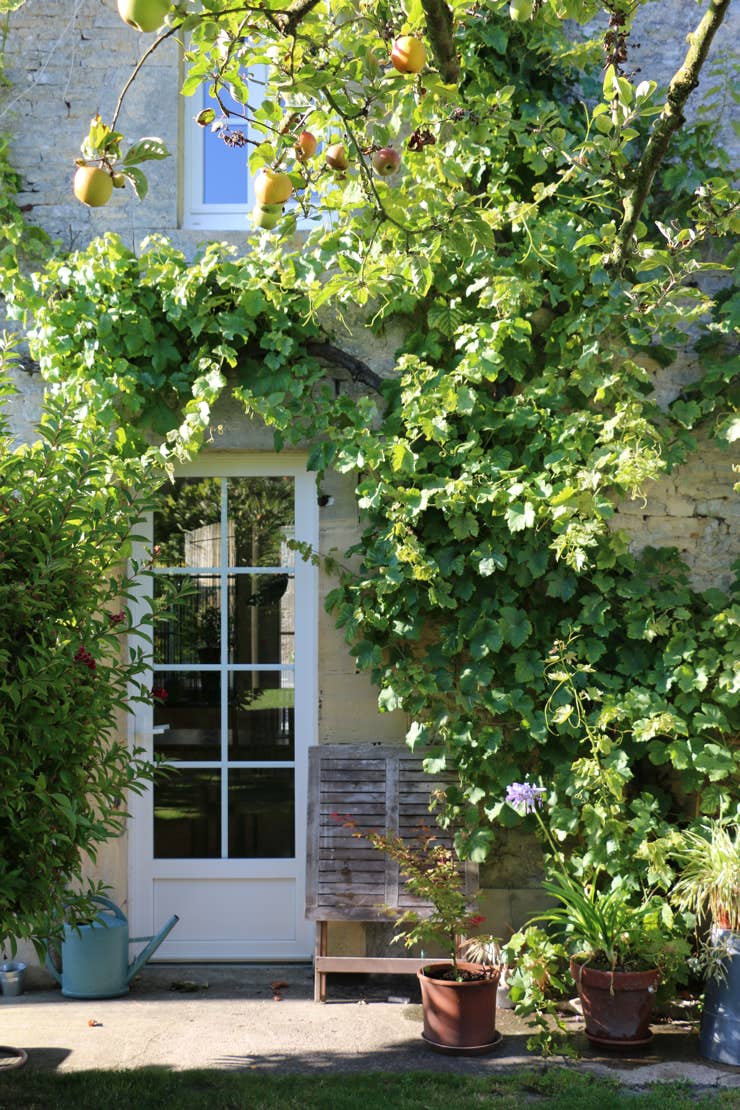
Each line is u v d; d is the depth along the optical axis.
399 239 3.54
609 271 4.54
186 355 4.89
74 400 3.80
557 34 4.76
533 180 4.91
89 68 5.02
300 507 5.04
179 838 4.96
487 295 4.52
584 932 4.05
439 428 4.52
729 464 4.93
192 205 5.13
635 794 4.76
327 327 4.90
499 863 4.80
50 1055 3.84
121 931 4.50
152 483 3.92
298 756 4.98
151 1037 4.03
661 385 4.95
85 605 3.60
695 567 4.91
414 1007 4.40
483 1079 3.61
